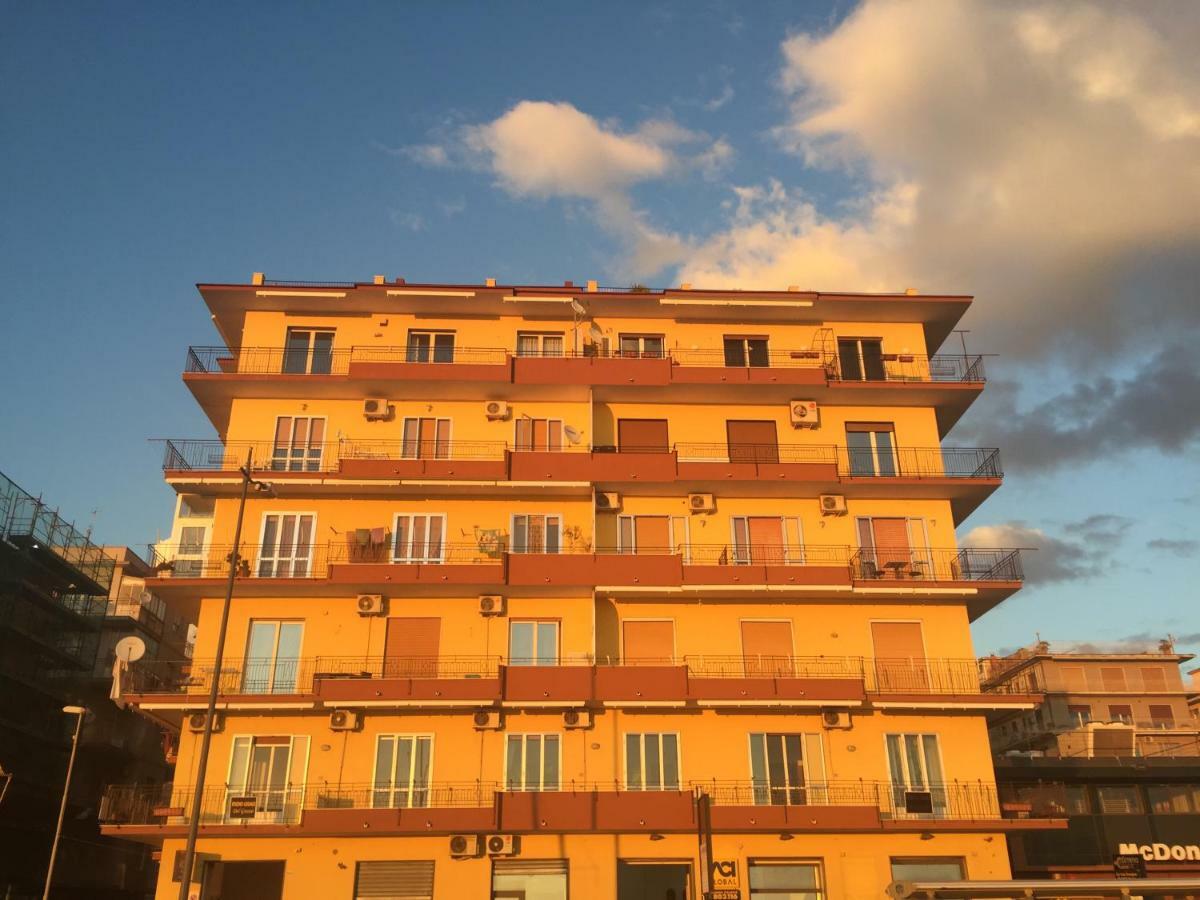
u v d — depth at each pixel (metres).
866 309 40.84
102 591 64.75
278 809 32.78
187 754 33.50
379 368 38.03
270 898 34.75
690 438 39.53
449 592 35.88
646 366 38.81
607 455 37.50
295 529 36.88
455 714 34.22
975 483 37.97
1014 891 25.05
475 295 39.41
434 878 32.00
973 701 34.78
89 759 59.81
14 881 52.34
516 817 32.22
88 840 58.81
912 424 40.06
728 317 41.06
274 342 39.53
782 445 39.59
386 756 33.72
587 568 35.72
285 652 35.19
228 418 40.81
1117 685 70.69
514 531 37.41
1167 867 38.62
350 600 35.97
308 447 38.22
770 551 37.94
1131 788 40.41
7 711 54.03
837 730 34.91
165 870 31.66
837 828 32.84
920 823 33.09
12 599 54.88
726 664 35.97
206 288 38.97
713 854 32.91
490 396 39.22
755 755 34.50
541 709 34.38
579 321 40.47
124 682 34.94
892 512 38.56
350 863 32.09
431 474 36.84
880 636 36.69
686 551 37.66
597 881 32.25
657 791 33.16
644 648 36.25
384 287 39.22
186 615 38.72
